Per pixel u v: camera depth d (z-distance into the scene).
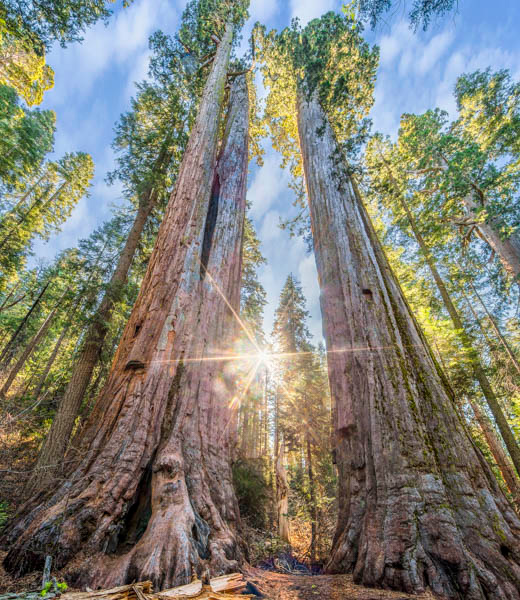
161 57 12.41
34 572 2.20
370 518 3.10
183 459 3.39
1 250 14.22
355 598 2.37
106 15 7.58
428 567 2.54
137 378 3.82
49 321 13.90
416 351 4.32
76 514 2.61
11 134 14.36
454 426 3.58
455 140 9.79
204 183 6.39
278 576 3.31
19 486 4.66
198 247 5.45
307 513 11.34
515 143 9.38
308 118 9.72
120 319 10.12
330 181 7.30
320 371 16.64
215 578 2.32
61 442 6.75
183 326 4.49
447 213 10.38
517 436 12.36
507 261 9.23
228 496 3.70
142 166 11.88
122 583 2.11
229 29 13.12
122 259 10.50
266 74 14.86
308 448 14.07
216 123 7.92
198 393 4.21
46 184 19.38
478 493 3.04
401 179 11.22
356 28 9.88
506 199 7.48
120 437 3.30
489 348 10.82
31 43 7.95
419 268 14.00
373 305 4.79
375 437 3.54
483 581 2.35
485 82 11.67
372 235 6.27
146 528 2.72
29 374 15.91
